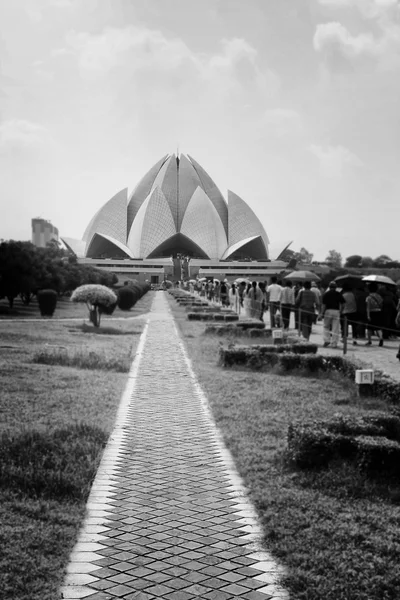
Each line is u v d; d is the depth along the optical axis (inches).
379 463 235.3
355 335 761.6
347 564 168.4
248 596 155.3
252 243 4512.8
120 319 1171.9
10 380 448.5
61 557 174.9
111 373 511.8
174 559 175.5
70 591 157.2
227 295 1552.7
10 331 831.7
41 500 218.5
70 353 604.1
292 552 176.9
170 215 4249.5
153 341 772.0
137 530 196.1
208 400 400.5
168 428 331.6
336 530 189.9
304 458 248.5
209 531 195.0
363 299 789.9
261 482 238.2
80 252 4544.8
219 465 265.9
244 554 178.9
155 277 4249.5
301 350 549.6
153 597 154.3
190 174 4490.7
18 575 162.7
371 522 196.4
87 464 257.6
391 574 162.7
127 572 167.6
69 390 422.6
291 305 876.0
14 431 299.7
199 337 804.6
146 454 282.8
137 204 4495.6
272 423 331.9
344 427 264.2
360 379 392.8
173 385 462.6
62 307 1526.8
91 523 201.9
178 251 4638.3
